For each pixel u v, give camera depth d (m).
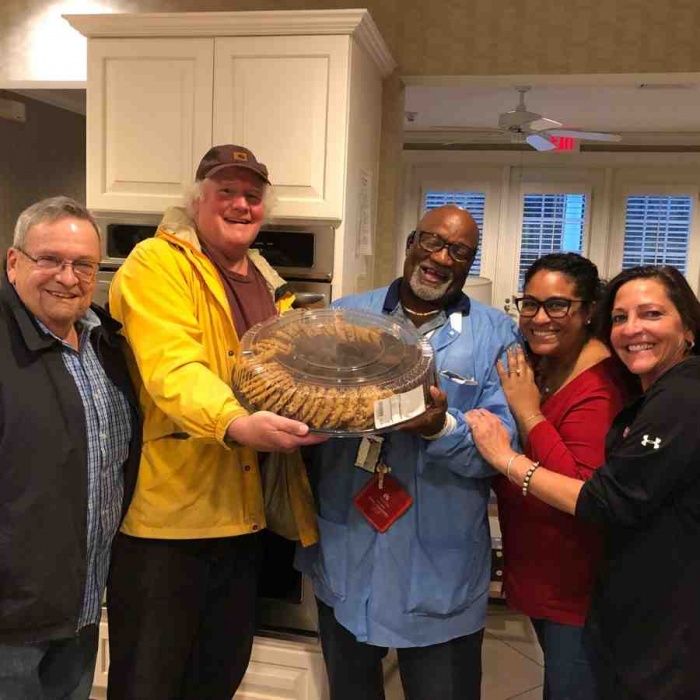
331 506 1.64
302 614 2.12
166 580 1.57
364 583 1.59
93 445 1.42
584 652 1.58
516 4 2.74
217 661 1.76
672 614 1.33
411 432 1.52
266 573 2.11
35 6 3.00
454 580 1.58
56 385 1.36
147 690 1.58
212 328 1.53
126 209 2.42
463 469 1.53
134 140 2.39
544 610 1.64
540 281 1.62
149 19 2.30
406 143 6.27
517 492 1.67
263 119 2.29
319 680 2.12
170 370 1.39
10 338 1.33
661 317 1.41
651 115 5.11
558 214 6.13
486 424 1.53
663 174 5.91
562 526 1.61
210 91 2.31
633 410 1.46
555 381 1.68
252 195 1.58
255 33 2.26
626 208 6.02
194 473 1.53
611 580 1.43
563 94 4.48
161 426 1.53
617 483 1.36
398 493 1.56
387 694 2.40
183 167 2.37
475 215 6.26
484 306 1.73
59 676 1.51
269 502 1.70
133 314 1.45
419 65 2.81
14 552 1.29
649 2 2.67
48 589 1.33
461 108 5.02
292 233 2.30
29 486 1.30
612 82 2.84
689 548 1.32
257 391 1.32
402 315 1.68
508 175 6.16
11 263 1.37
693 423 1.29
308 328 1.48
